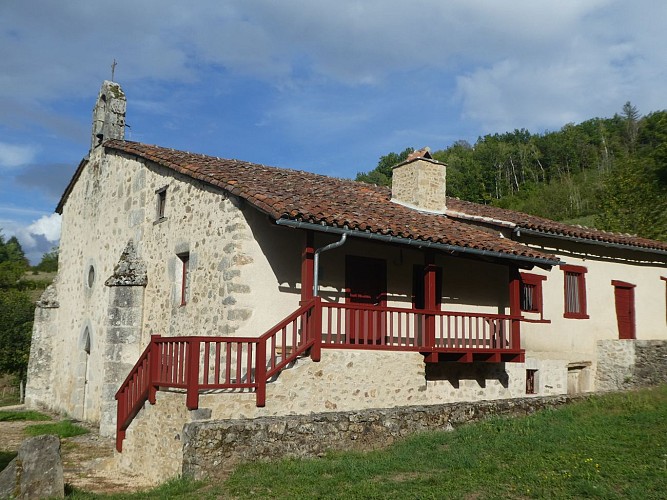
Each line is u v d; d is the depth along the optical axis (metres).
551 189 58.69
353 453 8.34
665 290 18.38
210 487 7.10
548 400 11.27
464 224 13.61
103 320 14.94
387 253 12.71
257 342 8.95
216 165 12.29
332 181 15.02
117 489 8.34
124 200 14.83
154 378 9.21
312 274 9.88
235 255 10.31
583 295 16.20
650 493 6.09
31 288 42.03
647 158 31.66
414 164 14.18
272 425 8.05
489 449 8.16
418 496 6.23
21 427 14.10
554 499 6.05
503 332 12.18
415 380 11.11
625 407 10.73
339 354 10.02
